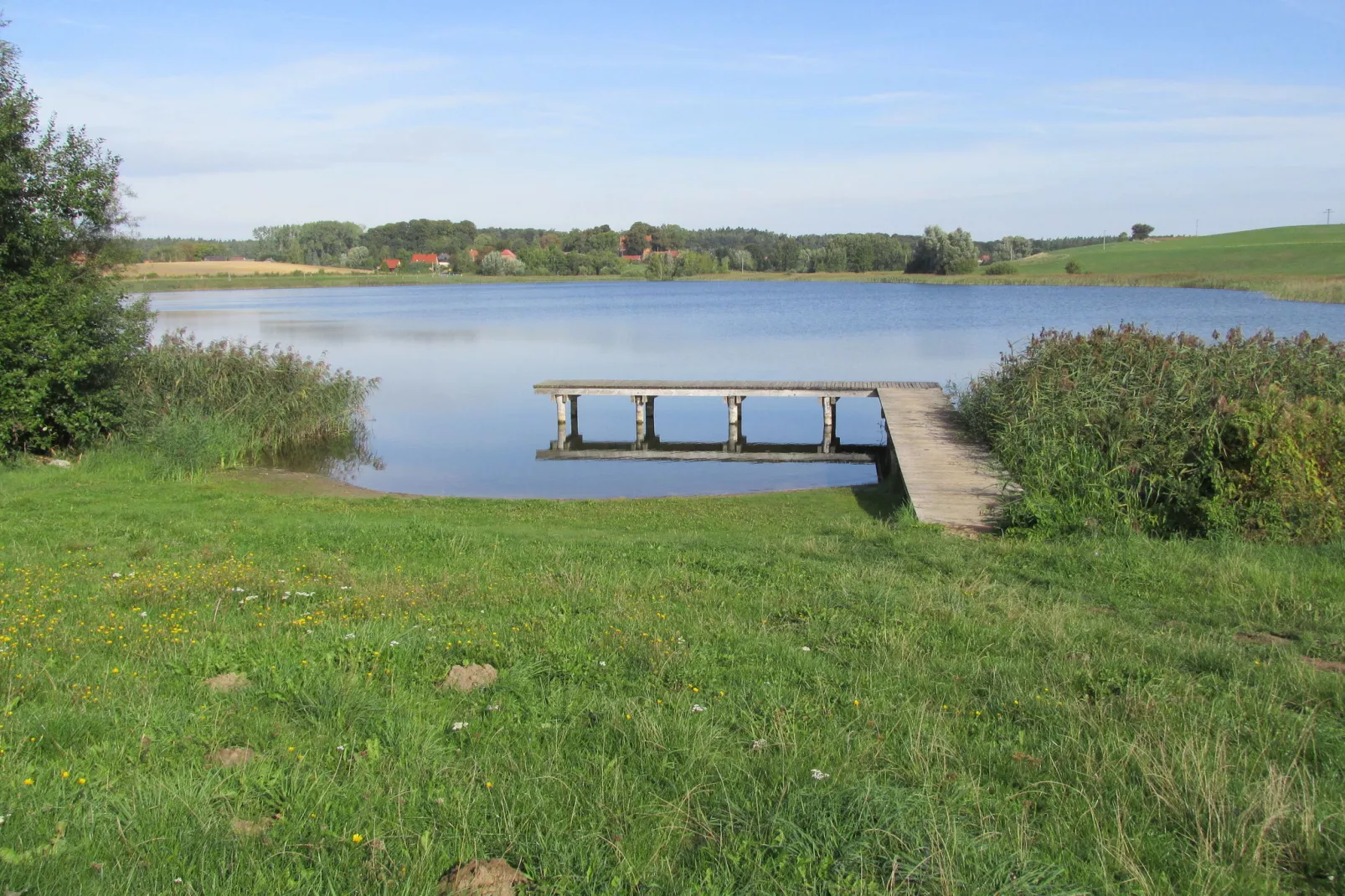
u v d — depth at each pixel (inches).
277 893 125.7
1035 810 157.2
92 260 713.0
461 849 137.8
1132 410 547.2
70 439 719.7
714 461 815.1
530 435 947.3
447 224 6048.2
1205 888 132.0
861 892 125.9
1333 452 402.0
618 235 5895.7
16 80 678.5
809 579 345.1
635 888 129.6
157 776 159.5
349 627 263.1
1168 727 187.3
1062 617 280.4
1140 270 3415.4
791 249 5226.4
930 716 195.2
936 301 2787.9
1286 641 271.6
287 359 849.5
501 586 329.7
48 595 308.5
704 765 168.4
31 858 130.2
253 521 496.1
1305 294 2251.5
